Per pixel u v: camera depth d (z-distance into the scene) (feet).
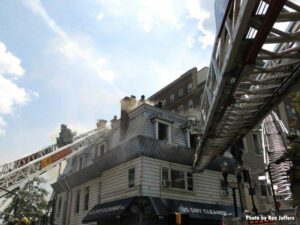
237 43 20.74
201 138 44.55
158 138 63.46
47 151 73.41
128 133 66.39
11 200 58.08
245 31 19.71
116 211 53.93
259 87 30.96
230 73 24.29
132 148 59.31
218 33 23.97
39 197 87.51
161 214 51.34
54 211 87.10
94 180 73.20
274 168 30.63
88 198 73.05
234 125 36.88
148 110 65.46
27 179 63.46
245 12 18.01
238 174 32.53
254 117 34.91
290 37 20.67
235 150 42.96
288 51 22.70
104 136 79.05
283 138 48.78
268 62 29.07
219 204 65.92
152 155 59.31
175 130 67.72
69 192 82.94
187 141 67.82
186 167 65.00
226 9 21.06
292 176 18.26
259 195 70.95
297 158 18.29
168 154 61.36
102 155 67.05
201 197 64.08
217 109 31.58
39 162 67.21
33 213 84.53
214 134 39.60
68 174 83.87
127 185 59.52
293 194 18.08
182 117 71.67
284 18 19.17
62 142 79.82
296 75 25.93
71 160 89.20
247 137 79.05
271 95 29.71
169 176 60.85
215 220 59.72
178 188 61.26
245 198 68.64
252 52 21.06
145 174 57.16
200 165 60.23
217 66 27.45
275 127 52.21
